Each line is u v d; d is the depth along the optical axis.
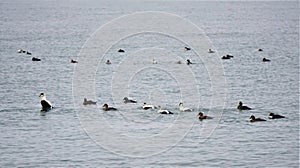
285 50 176.75
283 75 125.88
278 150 69.94
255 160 66.56
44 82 116.06
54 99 98.38
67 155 68.25
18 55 162.00
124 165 65.12
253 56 161.38
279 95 102.50
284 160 66.62
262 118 84.50
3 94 103.00
